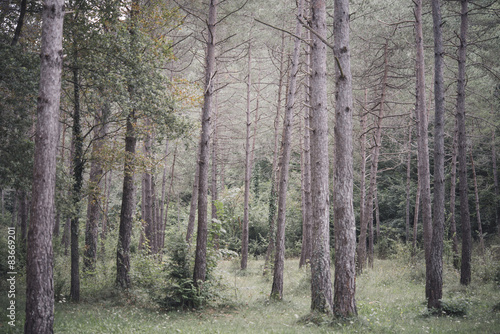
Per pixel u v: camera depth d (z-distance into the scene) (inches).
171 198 1477.6
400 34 647.8
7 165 361.1
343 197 328.5
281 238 510.3
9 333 277.6
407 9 626.2
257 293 555.8
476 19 610.9
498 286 536.1
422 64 478.6
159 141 454.6
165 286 441.1
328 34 656.4
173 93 454.3
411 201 1231.5
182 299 430.9
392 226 1279.5
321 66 386.6
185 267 446.6
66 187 430.9
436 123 396.8
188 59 831.1
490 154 1016.2
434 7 399.9
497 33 628.4
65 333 281.3
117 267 491.2
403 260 819.4
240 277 763.4
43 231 241.3
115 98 408.2
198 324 343.3
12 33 424.2
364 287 583.8
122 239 495.8
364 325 305.9
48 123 246.7
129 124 487.2
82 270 552.1
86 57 410.6
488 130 864.9
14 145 366.6
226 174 1700.3
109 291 474.0
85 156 475.8
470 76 707.4
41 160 243.6
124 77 402.3
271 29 737.0
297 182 1352.1
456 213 1108.5
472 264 653.9
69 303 414.9
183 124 450.3
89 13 418.0
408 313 385.1
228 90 1162.6
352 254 326.3
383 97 692.1
